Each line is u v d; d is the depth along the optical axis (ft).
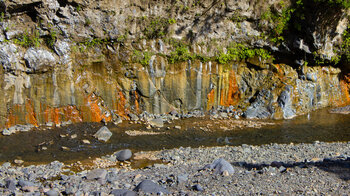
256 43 65.05
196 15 60.59
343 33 67.72
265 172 28.27
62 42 53.72
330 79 71.00
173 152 42.47
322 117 61.93
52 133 49.60
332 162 30.71
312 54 65.98
